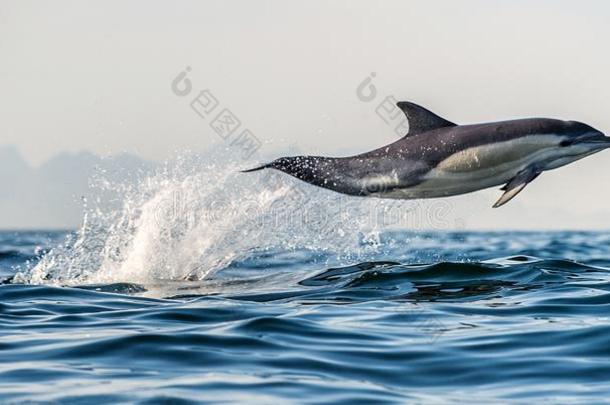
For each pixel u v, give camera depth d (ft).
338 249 128.88
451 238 282.97
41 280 111.86
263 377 59.31
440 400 54.54
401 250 200.95
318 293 95.50
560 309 83.56
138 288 103.71
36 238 342.85
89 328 76.13
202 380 58.13
